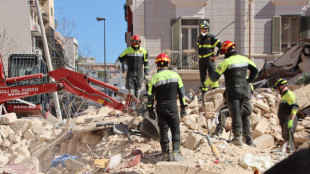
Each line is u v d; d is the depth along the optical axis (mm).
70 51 37906
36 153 9180
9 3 28828
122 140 7672
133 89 8883
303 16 17578
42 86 7785
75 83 7793
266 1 17688
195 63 17328
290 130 6812
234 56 6332
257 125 8547
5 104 12352
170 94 5785
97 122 8852
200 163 5363
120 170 5918
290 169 1303
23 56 12977
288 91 6844
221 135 7254
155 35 17594
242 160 5527
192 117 8305
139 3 17625
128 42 23469
